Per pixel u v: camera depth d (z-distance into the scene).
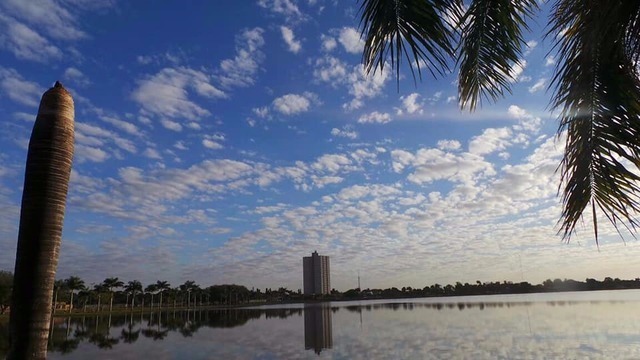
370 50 5.32
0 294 79.75
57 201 4.09
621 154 5.52
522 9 6.13
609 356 29.83
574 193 5.84
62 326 80.69
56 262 4.07
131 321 96.31
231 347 44.28
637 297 143.50
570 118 5.86
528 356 31.48
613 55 5.23
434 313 88.94
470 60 6.33
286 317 99.62
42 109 4.18
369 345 41.88
